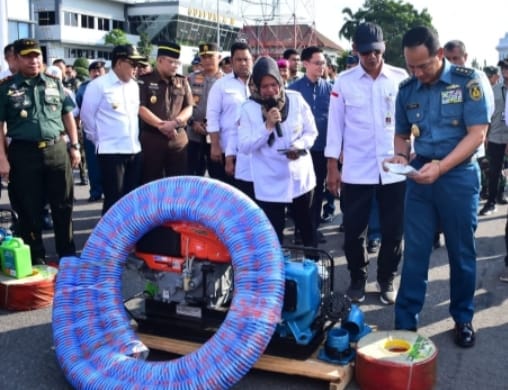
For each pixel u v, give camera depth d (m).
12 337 4.05
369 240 6.16
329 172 4.57
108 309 3.47
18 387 3.42
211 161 6.73
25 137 4.91
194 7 63.78
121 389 3.14
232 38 70.44
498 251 6.09
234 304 3.19
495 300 4.69
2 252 4.61
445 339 3.97
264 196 4.42
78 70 21.31
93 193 8.66
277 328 3.44
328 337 3.42
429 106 3.55
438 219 3.73
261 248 3.23
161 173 6.09
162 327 3.70
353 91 4.36
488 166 7.61
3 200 8.52
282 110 4.29
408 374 3.07
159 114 5.94
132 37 61.84
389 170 3.37
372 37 4.16
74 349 3.38
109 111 5.63
